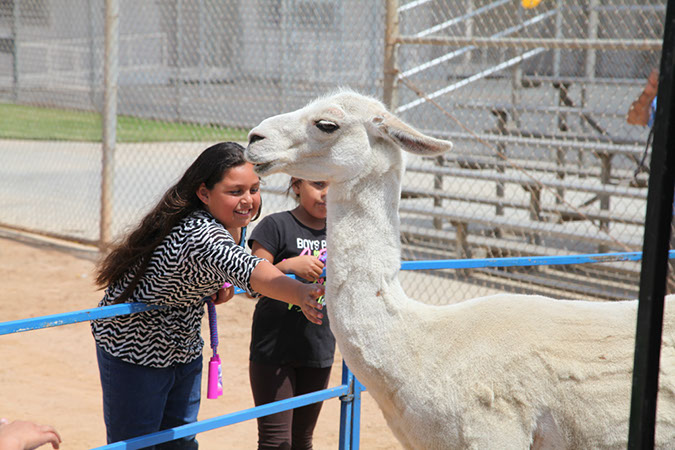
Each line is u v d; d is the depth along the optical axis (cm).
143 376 331
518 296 319
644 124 800
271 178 1375
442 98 1331
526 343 294
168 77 2416
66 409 588
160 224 325
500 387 290
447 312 309
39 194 1458
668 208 194
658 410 285
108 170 1052
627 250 877
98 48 2539
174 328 335
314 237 418
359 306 300
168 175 1562
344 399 402
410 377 297
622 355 290
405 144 297
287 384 404
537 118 1307
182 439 366
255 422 588
